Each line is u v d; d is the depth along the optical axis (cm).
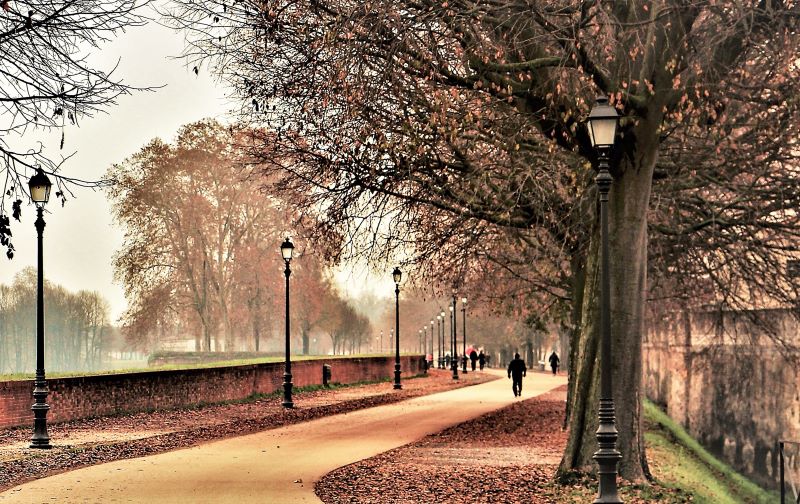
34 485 1650
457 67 1839
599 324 1828
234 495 1557
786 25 1722
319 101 1892
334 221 2162
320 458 2102
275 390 4541
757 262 2323
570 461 1809
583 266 2681
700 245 2339
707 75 1738
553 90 1706
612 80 1733
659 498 1669
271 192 2297
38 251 2252
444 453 2245
